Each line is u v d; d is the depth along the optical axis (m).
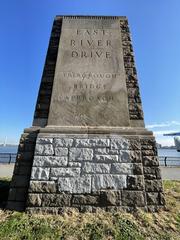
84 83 8.05
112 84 8.08
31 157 6.96
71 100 7.77
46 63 8.51
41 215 6.03
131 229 5.41
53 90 7.89
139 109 7.82
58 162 6.76
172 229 5.50
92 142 7.02
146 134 7.25
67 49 8.66
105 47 8.77
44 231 5.22
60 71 8.23
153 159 6.93
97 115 7.59
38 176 6.58
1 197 7.29
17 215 5.92
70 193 6.43
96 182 6.56
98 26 9.23
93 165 6.75
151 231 5.39
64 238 5.02
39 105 7.80
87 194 6.44
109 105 7.75
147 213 6.22
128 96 7.98
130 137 7.12
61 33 8.98
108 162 6.80
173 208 6.56
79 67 8.33
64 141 7.01
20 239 4.93
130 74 8.37
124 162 6.81
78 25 9.22
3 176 11.26
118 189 6.52
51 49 8.82
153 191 6.59
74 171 6.67
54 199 6.35
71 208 6.26
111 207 6.31
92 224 5.57
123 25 9.41
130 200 6.41
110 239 5.05
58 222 5.65
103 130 7.21
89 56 8.55
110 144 7.01
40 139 7.02
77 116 7.56
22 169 6.82
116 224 5.59
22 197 6.50
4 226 5.33
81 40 8.88
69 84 8.02
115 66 8.41
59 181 6.54
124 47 8.90
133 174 6.68
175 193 7.88
